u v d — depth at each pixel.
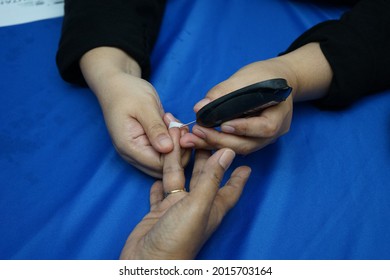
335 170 0.52
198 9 0.66
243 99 0.42
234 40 0.63
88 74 0.53
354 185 0.51
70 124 0.55
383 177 0.51
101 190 0.50
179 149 0.47
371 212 0.49
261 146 0.48
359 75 0.53
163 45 0.62
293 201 0.49
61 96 0.57
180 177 0.46
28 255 0.46
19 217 0.48
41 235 0.47
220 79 0.59
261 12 0.67
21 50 0.62
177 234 0.39
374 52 0.54
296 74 0.52
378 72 0.55
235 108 0.43
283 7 0.68
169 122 0.49
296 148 0.53
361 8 0.58
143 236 0.42
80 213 0.48
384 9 0.57
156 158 0.47
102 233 0.47
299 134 0.54
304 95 0.54
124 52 0.54
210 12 0.66
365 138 0.54
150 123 0.47
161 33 0.63
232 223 0.48
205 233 0.42
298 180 0.51
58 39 0.63
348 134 0.54
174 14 0.65
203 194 0.39
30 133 0.54
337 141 0.54
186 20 0.65
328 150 0.53
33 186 0.50
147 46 0.57
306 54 0.53
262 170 0.51
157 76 0.59
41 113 0.56
